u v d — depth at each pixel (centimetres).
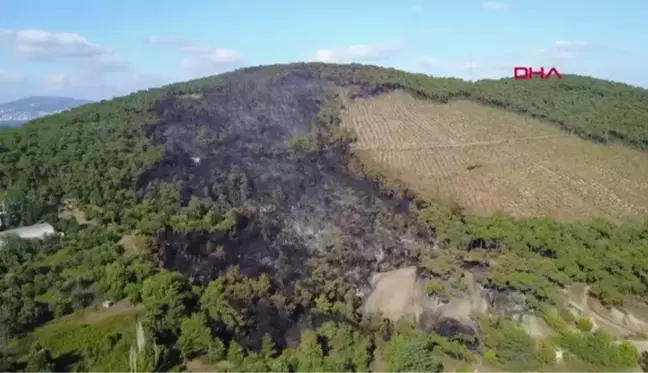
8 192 6172
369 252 7194
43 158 6988
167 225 6072
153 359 4459
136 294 5050
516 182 8988
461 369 5150
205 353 4872
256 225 6912
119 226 5950
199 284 5566
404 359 5009
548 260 6481
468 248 7150
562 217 7844
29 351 4362
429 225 7625
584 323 5619
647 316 5894
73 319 4816
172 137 8412
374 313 6181
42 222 5931
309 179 8381
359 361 5247
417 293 6525
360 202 8081
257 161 8506
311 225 7419
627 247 6712
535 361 5300
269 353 5144
